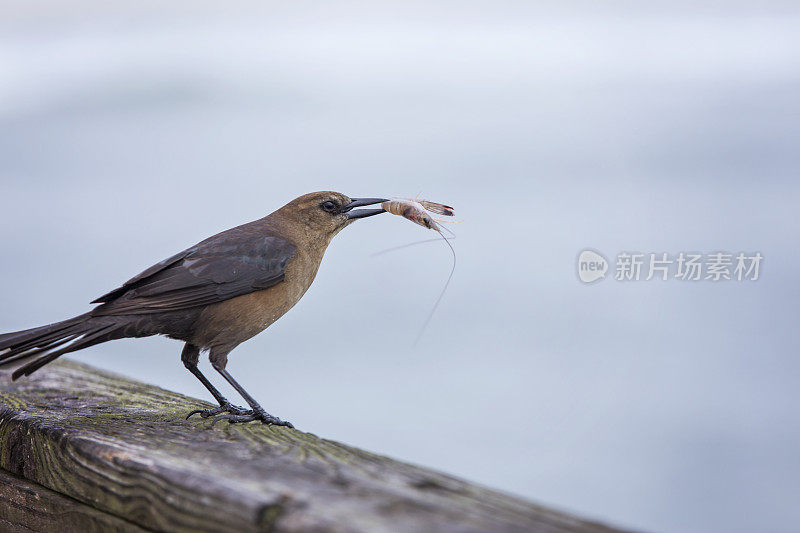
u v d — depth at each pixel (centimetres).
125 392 553
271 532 288
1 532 433
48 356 495
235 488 307
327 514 279
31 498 413
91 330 536
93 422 445
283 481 318
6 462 445
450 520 274
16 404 503
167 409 502
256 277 601
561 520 277
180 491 326
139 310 558
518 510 286
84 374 615
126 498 358
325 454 367
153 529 342
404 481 318
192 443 390
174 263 594
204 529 313
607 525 275
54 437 414
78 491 391
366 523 271
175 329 582
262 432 422
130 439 398
